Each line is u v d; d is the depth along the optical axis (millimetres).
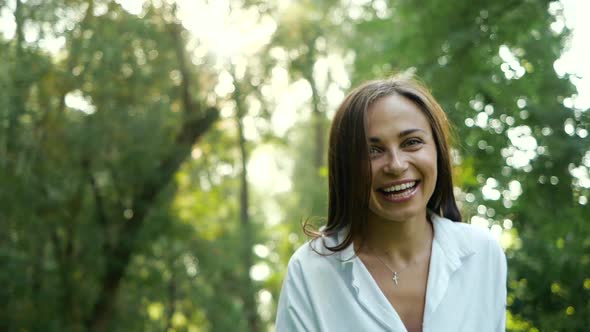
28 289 14086
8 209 13672
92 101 14188
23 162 13680
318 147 24109
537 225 8664
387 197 2314
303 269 2484
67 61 13703
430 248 2482
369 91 2328
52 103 13969
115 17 13961
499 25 9953
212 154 17312
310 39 16688
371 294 2387
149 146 14719
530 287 7504
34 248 14367
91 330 15000
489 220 8531
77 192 14609
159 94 15359
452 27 10336
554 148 8992
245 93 15656
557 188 8906
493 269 2506
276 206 26203
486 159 9391
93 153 14250
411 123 2301
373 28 13617
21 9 12844
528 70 10062
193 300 16078
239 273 17250
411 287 2428
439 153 2463
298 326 2445
